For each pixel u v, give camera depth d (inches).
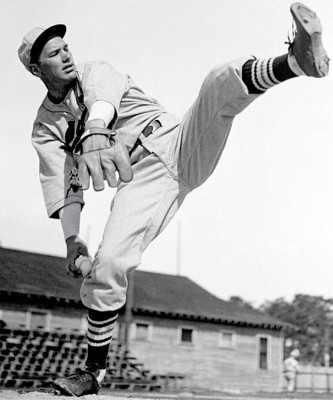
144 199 115.0
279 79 98.5
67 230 119.3
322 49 91.7
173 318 1116.5
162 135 119.2
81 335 894.4
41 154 125.6
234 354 1175.6
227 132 114.6
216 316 1159.0
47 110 125.7
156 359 1081.4
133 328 1070.4
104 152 101.3
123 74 121.0
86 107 115.0
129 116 119.8
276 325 1224.8
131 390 780.6
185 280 1352.1
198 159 116.6
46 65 115.5
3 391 119.6
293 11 89.4
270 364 1213.1
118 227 112.1
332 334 3430.1
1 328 816.9
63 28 117.3
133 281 1213.1
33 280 1014.4
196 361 1125.1
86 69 117.6
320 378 1087.6
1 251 1117.1
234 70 101.8
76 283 1059.9
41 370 743.1
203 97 108.8
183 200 122.4
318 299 3609.7
